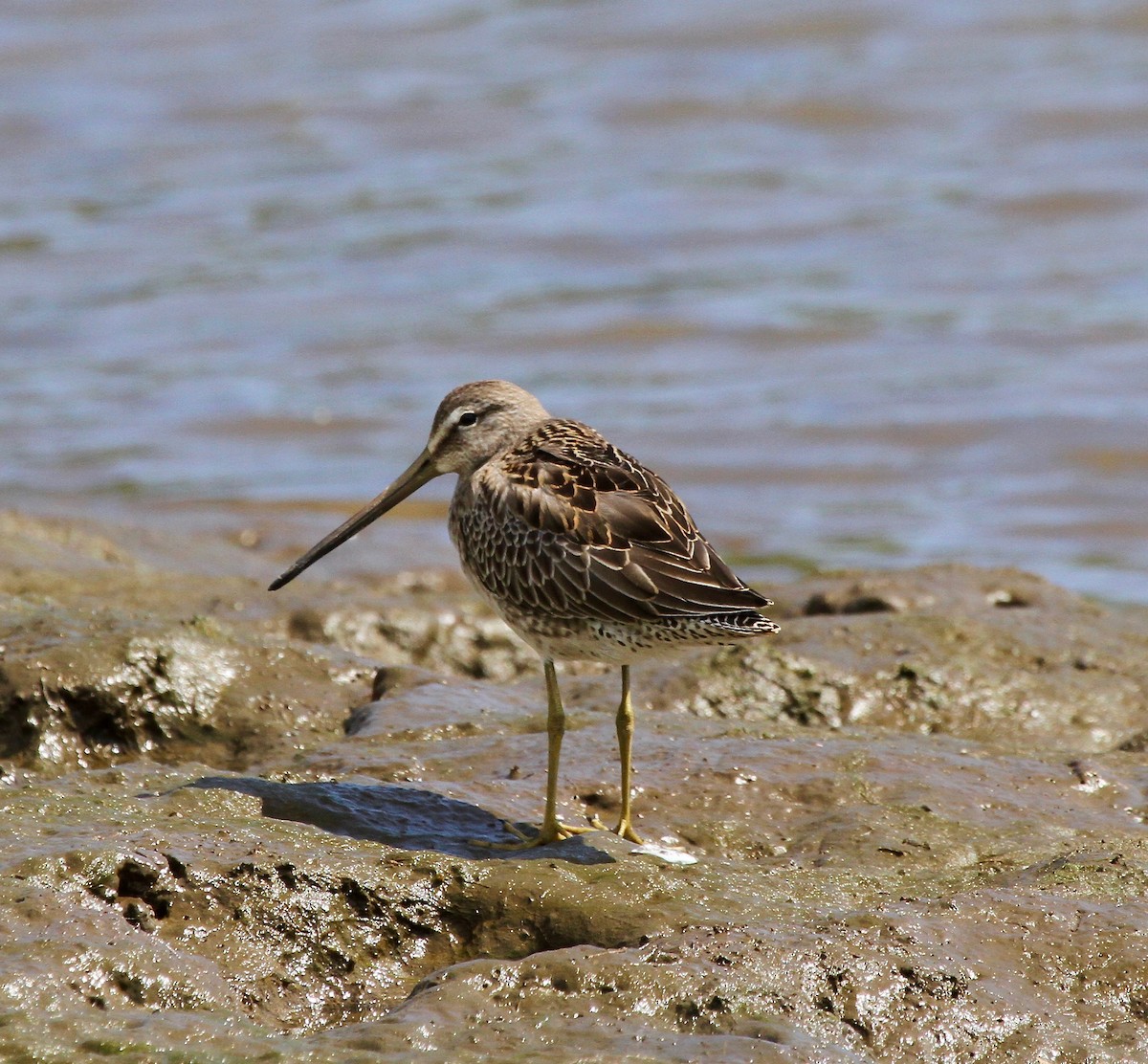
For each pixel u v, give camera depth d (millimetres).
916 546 19688
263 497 20984
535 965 7176
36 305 29141
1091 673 12789
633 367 26109
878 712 12203
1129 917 7828
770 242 30703
